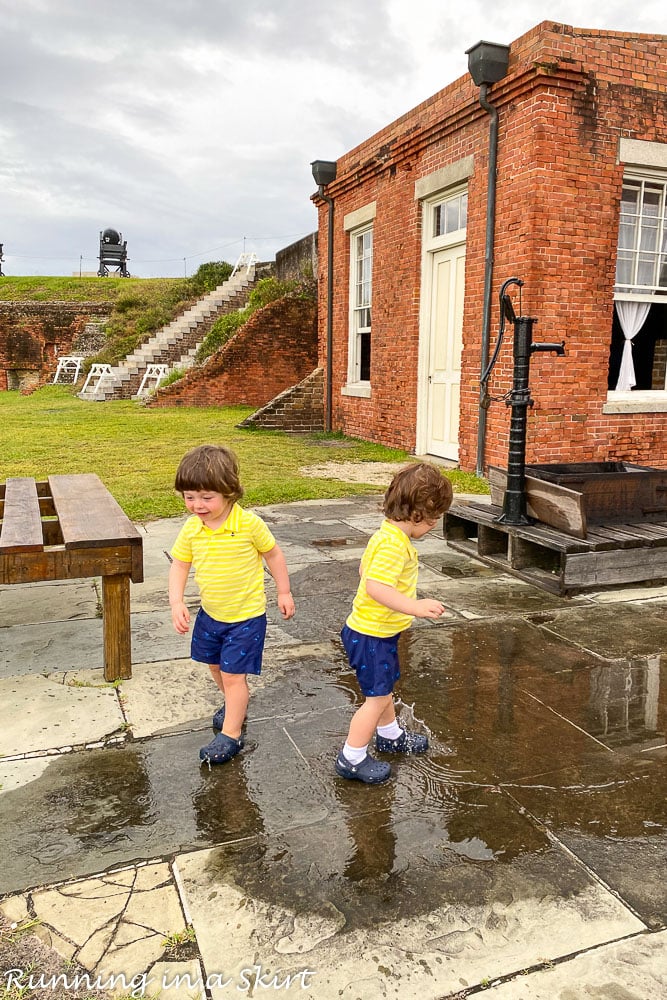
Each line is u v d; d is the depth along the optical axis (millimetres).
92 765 2680
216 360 17109
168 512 6770
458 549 5758
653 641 3938
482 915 1968
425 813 2430
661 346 8938
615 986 1746
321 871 2135
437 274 9906
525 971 1788
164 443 11289
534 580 4871
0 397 22422
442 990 1730
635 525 5133
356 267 12383
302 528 6441
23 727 2936
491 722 3061
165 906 1986
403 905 2002
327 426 13344
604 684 3422
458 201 9227
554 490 4848
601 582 4695
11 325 27781
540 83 7293
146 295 27219
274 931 1904
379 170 10820
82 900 2004
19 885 2062
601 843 2279
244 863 2166
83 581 4934
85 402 19047
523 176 7648
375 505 7383
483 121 8273
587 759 2779
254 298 19625
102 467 9070
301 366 17656
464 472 8945
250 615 2758
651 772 2693
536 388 7836
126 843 2252
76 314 27891
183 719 3027
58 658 3627
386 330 11062
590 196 7723
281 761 2738
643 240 8398
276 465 9617
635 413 8367
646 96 7770
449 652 3779
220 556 2680
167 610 4344
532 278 7645
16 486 4812
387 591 2469
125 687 3305
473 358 8734
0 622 4145
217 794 2520
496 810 2451
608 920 1957
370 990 1727
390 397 11102
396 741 2803
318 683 3406
